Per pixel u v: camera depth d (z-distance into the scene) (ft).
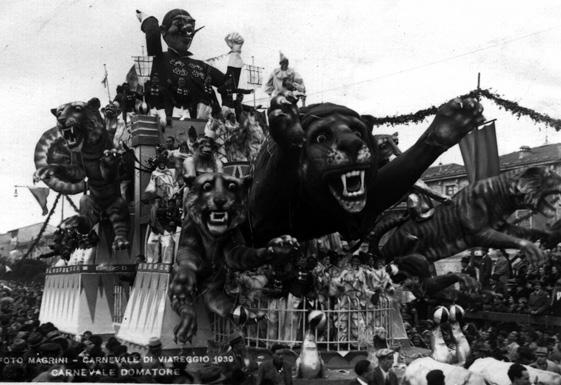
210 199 46.06
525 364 44.11
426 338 62.95
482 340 58.80
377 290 51.67
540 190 71.87
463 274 70.54
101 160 66.90
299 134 43.14
